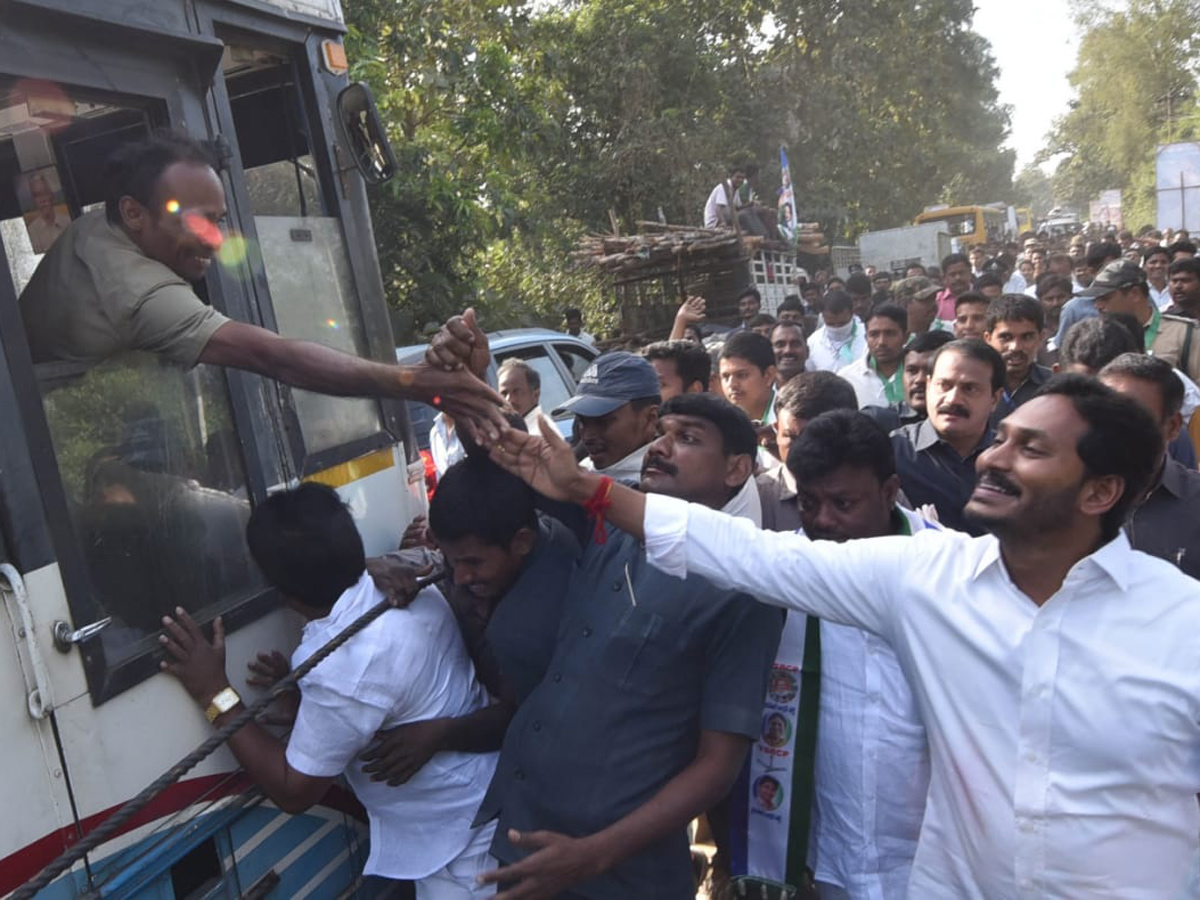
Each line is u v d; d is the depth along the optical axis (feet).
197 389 7.13
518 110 37.63
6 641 5.37
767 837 6.91
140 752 6.10
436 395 6.11
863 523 6.83
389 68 35.47
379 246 33.58
